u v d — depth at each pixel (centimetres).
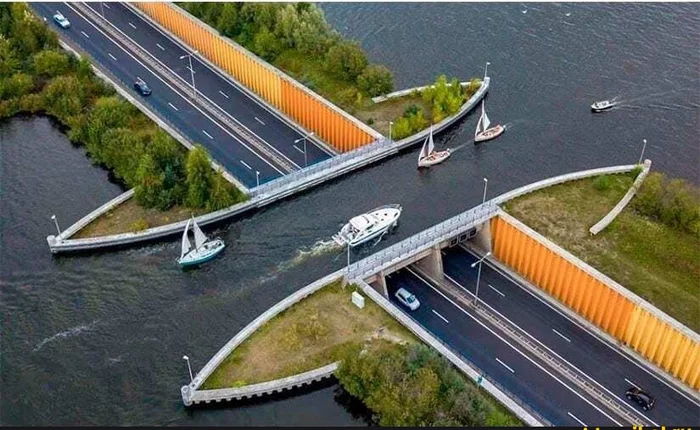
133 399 11838
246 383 11644
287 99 17762
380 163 16200
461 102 17312
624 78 18275
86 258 14425
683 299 12125
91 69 18475
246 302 13312
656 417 11506
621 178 14488
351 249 14150
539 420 11075
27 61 18850
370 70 17275
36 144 17212
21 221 15162
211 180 15000
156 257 14400
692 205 13138
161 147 15512
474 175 15688
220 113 17938
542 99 17762
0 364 12438
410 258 13512
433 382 10925
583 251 12962
